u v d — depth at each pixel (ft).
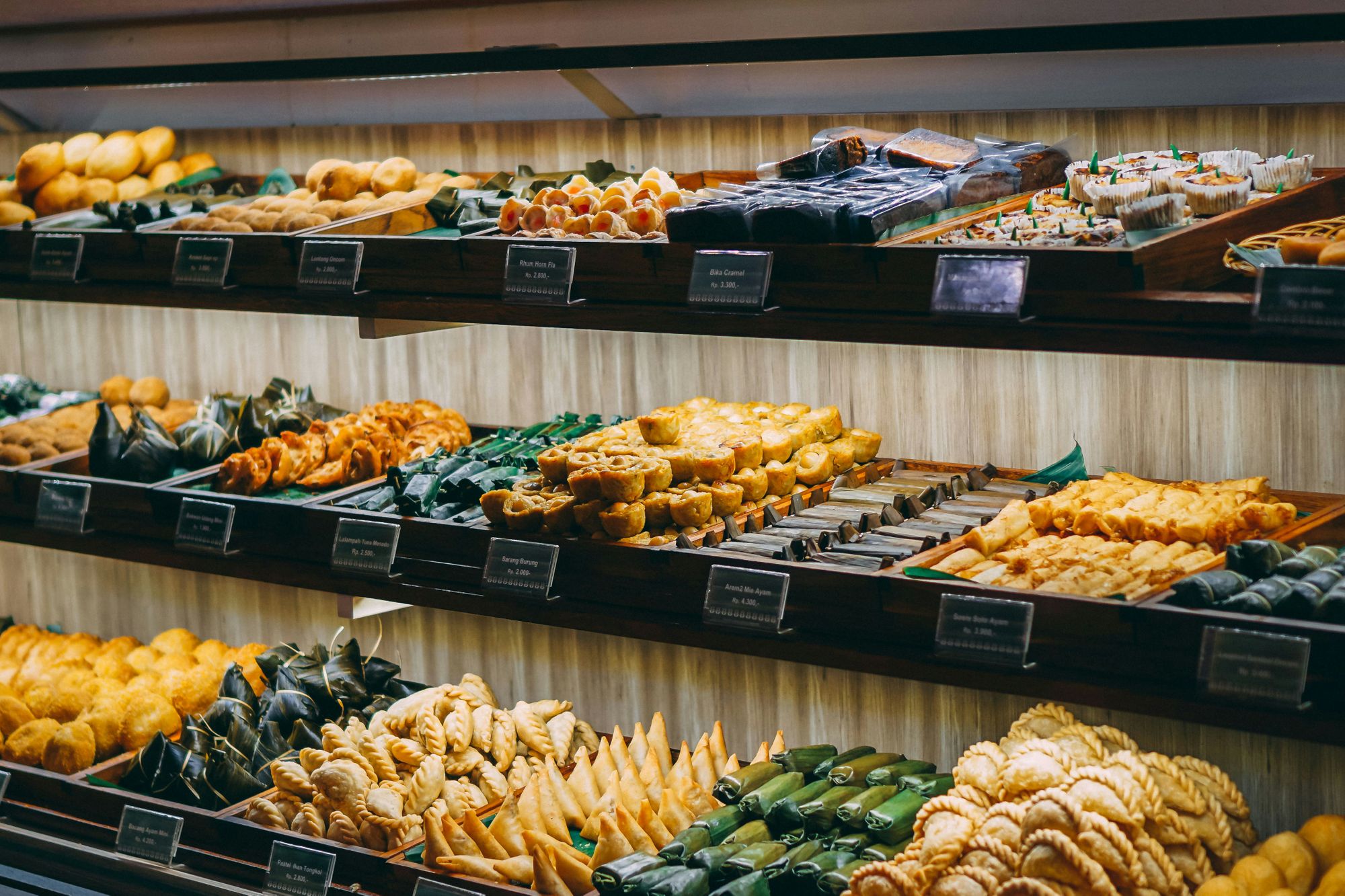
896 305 6.66
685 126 9.52
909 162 7.86
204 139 11.71
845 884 6.79
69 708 9.80
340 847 7.96
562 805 8.01
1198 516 6.69
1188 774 6.57
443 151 10.61
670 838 7.50
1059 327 6.21
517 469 8.60
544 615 7.78
